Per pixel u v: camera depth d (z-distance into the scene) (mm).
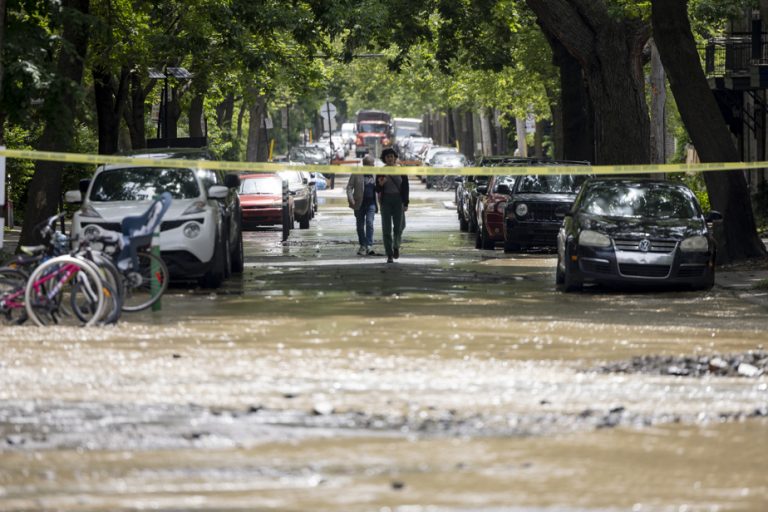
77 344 33250
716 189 61969
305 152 196375
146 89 106125
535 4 76750
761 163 51781
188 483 18875
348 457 20391
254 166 47094
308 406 24422
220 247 50750
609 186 52688
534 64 136250
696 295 48125
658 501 17953
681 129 154125
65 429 22453
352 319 38969
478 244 77375
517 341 33875
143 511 17484
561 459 20312
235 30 89938
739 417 23641
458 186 100625
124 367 29141
